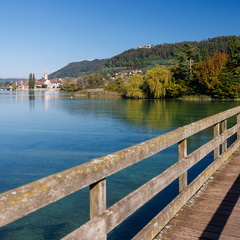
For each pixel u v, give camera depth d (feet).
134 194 8.47
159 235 10.10
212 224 10.93
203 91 236.43
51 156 46.37
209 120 15.96
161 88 234.58
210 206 12.60
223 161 19.62
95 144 55.52
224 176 16.85
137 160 8.67
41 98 273.13
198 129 14.26
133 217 23.06
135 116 105.50
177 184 29.81
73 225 22.74
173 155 43.98
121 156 7.79
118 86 329.93
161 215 10.48
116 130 72.90
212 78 218.59
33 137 63.77
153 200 26.08
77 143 56.65
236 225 10.85
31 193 4.81
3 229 22.21
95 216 6.97
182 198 12.36
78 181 6.03
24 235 21.21
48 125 83.61
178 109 132.87
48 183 5.21
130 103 182.70
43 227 22.44
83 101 212.02
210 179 16.37
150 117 101.60
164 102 189.57
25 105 172.35
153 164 39.19
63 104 177.78
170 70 255.70
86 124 85.10
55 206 26.17
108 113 118.01
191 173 33.81
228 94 215.10
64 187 5.62
